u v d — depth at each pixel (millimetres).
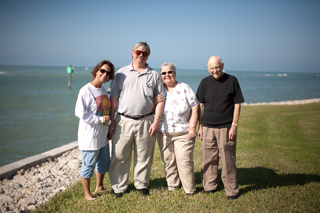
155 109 3467
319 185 3895
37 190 3953
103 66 3131
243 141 6715
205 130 3510
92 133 3176
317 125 8766
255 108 12930
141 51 3176
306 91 38219
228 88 3330
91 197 3410
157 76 3357
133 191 3576
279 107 13414
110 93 3387
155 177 4238
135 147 3477
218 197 3469
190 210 3123
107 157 3480
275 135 7383
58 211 3131
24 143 8156
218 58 3270
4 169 4801
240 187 3850
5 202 3539
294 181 4102
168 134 3479
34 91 25734
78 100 3123
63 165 5172
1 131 9594
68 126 10836
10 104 16531
